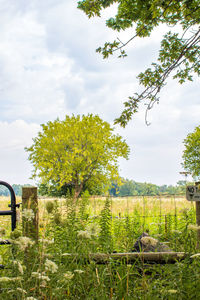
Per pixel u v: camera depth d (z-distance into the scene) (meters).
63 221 2.90
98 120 25.94
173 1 4.71
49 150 24.58
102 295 2.32
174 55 6.15
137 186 101.56
